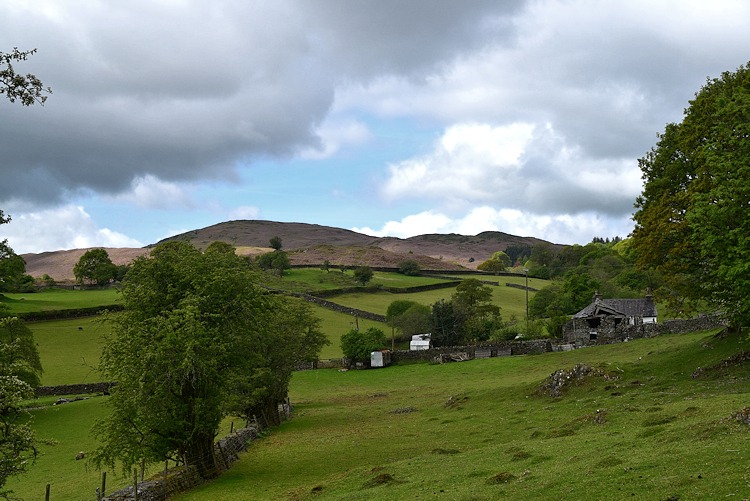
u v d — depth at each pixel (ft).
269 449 177.27
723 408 112.57
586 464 89.92
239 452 173.68
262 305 157.48
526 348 390.01
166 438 137.18
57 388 318.86
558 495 75.97
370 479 112.16
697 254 178.40
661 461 80.43
